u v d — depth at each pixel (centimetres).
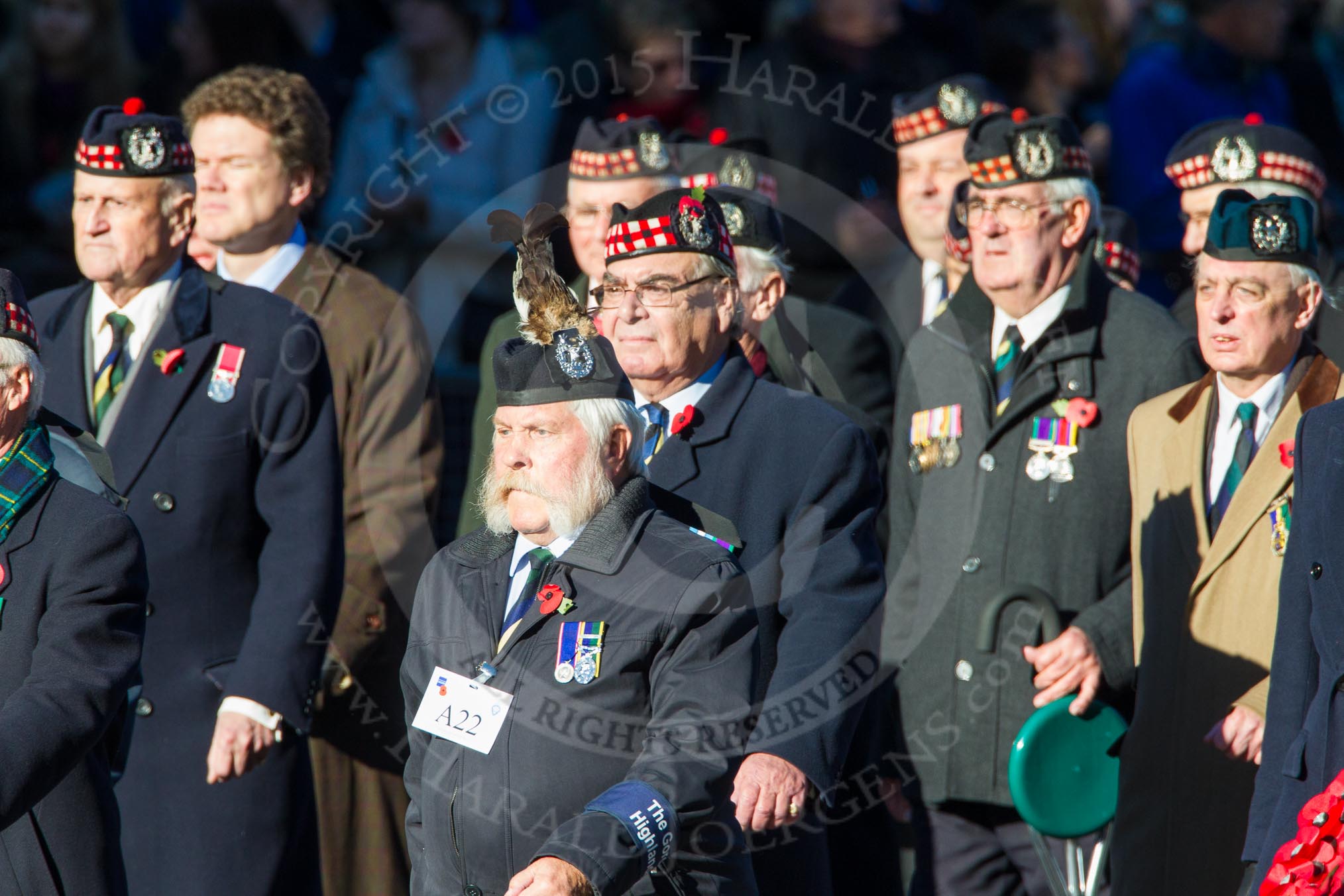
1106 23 3200
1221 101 2875
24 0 3047
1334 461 1292
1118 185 2897
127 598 1301
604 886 1122
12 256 2983
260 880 1675
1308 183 1931
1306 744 1266
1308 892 1175
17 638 1276
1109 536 1688
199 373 1697
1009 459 1720
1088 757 1608
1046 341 1723
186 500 1680
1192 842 1562
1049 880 1589
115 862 1350
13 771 1196
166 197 1684
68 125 3073
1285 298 1537
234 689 1642
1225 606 1563
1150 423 1647
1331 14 3566
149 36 3131
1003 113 1762
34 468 1306
